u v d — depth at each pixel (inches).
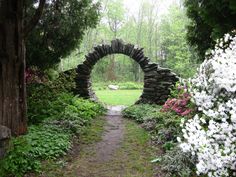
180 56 1089.4
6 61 266.8
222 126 127.3
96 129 366.6
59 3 401.4
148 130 354.3
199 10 300.8
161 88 498.0
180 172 212.1
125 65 1435.8
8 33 262.8
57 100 394.3
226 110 140.3
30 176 218.8
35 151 249.4
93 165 247.6
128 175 227.1
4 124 268.5
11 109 269.7
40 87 383.2
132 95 852.6
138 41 1453.0
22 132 277.1
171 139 288.8
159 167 237.0
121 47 517.3
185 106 313.3
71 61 1197.1
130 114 451.5
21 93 278.5
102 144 305.3
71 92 480.7
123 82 1270.9
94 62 522.3
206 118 161.5
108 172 233.6
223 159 120.8
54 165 240.1
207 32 346.0
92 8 430.9
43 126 314.5
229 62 149.8
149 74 506.6
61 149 268.1
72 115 367.2
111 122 417.1
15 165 216.5
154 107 471.5
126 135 341.4
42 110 353.4
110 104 636.1
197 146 126.8
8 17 261.3
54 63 436.5
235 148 127.2
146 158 261.1
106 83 1238.9
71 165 246.5
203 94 155.9
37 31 394.6
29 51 390.9
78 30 419.8
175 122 304.3
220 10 273.4
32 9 383.2
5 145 225.1
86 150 285.4
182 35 1111.0
